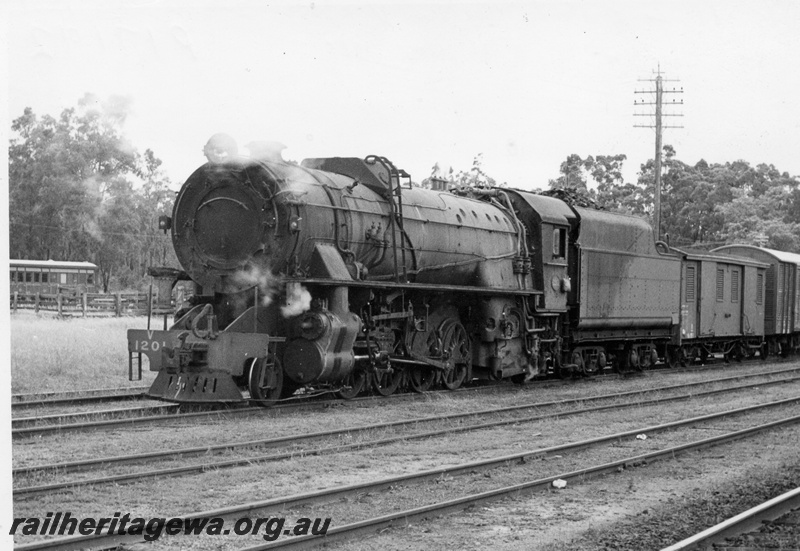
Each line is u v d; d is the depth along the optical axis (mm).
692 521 8094
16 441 10898
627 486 9492
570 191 22141
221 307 14188
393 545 7090
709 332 27594
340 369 14117
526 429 13227
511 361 18719
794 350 35719
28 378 18000
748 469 10539
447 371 17359
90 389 17344
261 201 13719
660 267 24203
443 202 17344
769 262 32719
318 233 14141
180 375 13406
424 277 16500
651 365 25703
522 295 18953
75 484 8500
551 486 9234
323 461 10188
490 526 7734
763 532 7656
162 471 9102
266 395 13969
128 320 31219
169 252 43719
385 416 13664
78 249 43969
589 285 20828
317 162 16250
